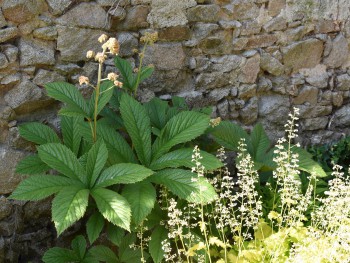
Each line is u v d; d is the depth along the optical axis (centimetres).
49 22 314
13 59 307
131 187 287
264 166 347
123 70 334
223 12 376
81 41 328
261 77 410
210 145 364
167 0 351
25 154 324
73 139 318
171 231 300
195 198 278
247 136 362
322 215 290
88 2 323
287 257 280
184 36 366
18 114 321
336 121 454
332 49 432
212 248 310
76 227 343
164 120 339
